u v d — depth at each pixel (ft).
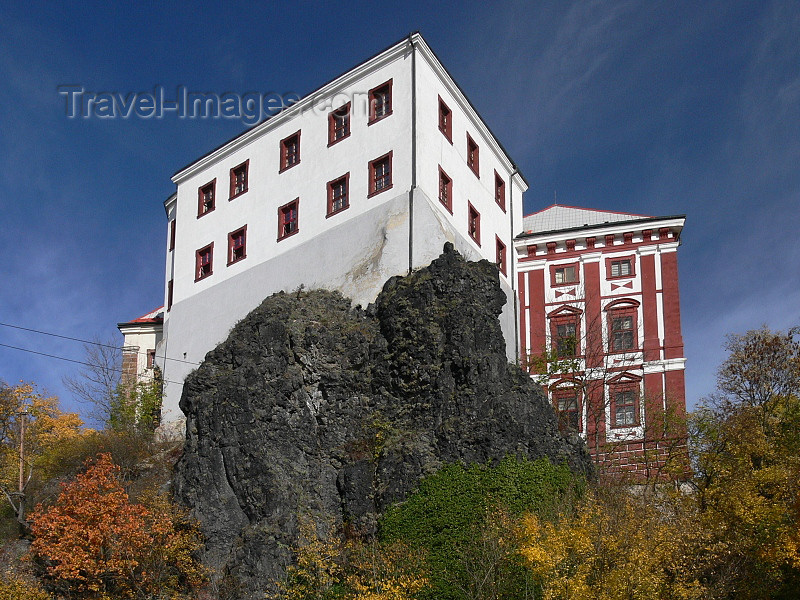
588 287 187.83
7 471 166.81
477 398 133.90
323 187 170.81
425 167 159.94
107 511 125.70
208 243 190.39
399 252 154.10
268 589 124.47
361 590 110.93
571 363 177.88
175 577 126.11
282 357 144.97
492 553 114.42
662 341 179.52
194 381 148.87
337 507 134.72
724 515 122.42
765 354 149.69
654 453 161.99
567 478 132.67
